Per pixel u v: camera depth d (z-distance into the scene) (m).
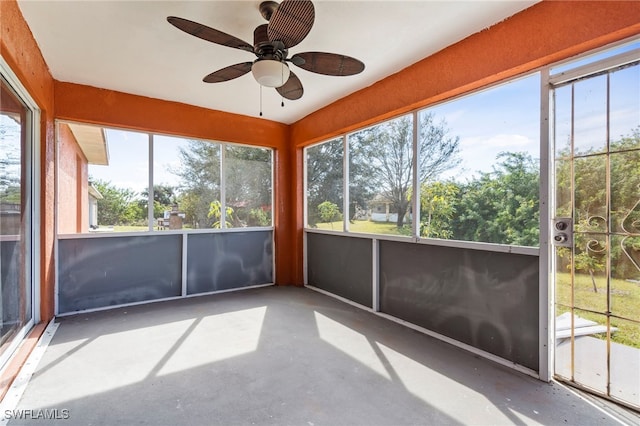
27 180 2.71
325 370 2.24
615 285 1.87
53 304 3.20
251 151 4.57
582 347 2.00
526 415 1.76
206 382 2.07
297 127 4.62
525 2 2.06
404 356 2.45
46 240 2.97
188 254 4.08
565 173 2.05
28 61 2.26
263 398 1.91
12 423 1.66
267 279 4.73
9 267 2.30
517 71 2.22
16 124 2.42
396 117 3.22
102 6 2.04
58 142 3.31
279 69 2.03
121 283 3.67
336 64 2.15
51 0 1.97
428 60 2.76
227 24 2.25
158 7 2.05
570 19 1.92
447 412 1.78
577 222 2.01
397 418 1.73
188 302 3.83
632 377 1.81
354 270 3.82
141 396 1.92
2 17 1.78
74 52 2.63
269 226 4.73
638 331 1.79
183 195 4.03
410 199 3.10
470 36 2.44
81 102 3.30
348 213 3.90
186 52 2.64
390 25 2.29
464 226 2.63
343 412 1.78
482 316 2.50
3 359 2.16
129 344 2.63
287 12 1.62
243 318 3.28
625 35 1.76
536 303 2.18
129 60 2.79
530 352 2.21
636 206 1.78
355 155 3.79
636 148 1.77
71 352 2.47
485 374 2.19
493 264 2.44
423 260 2.98
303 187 4.73
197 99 3.76
